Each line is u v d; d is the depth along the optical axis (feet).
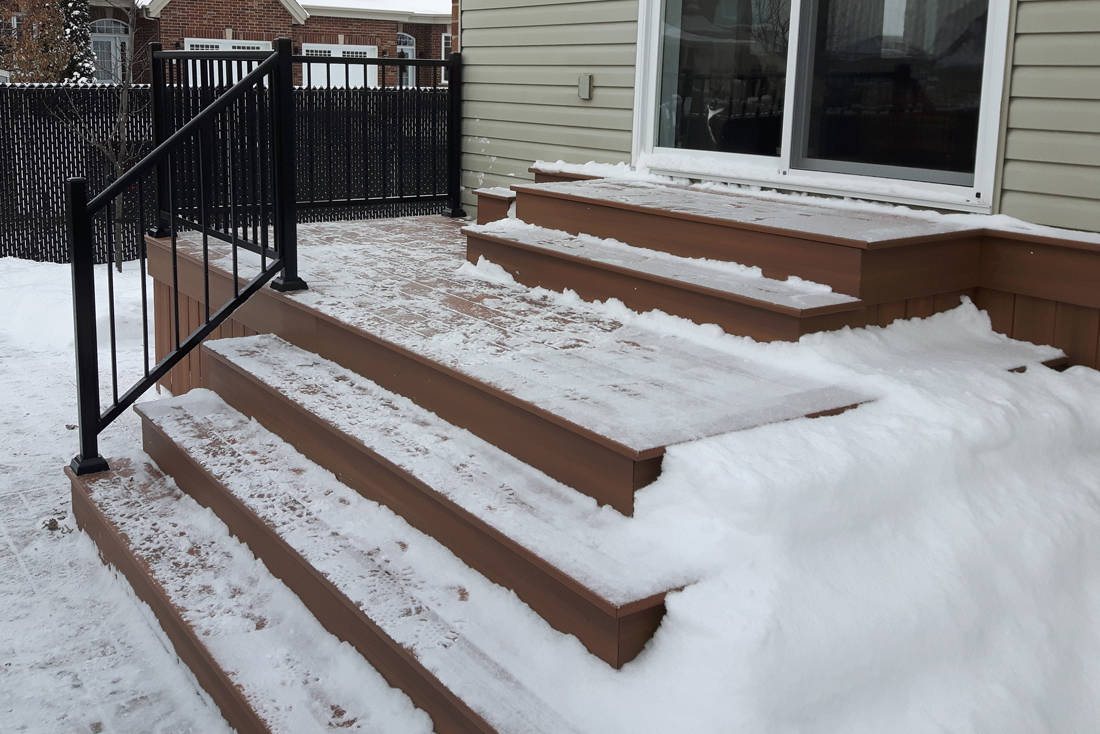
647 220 12.34
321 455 10.34
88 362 11.76
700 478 7.20
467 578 7.98
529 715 6.34
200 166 12.10
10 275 28.09
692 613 6.57
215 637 8.40
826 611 6.63
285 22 71.41
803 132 13.33
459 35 19.44
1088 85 10.19
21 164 31.78
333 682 7.77
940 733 6.56
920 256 10.27
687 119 15.08
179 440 11.18
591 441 7.82
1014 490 8.04
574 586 6.73
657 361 9.73
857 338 9.86
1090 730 7.02
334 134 20.59
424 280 13.58
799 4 12.94
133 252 33.40
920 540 7.40
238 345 12.60
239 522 9.98
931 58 11.72
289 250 12.68
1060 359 10.12
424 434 9.45
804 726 6.38
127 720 8.55
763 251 10.91
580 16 16.55
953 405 8.36
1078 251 9.95
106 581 10.92
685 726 6.15
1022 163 10.85
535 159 18.03
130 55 33.42
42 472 14.24
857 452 7.52
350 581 7.98
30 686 9.03
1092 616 7.57
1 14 51.29
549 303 12.33
